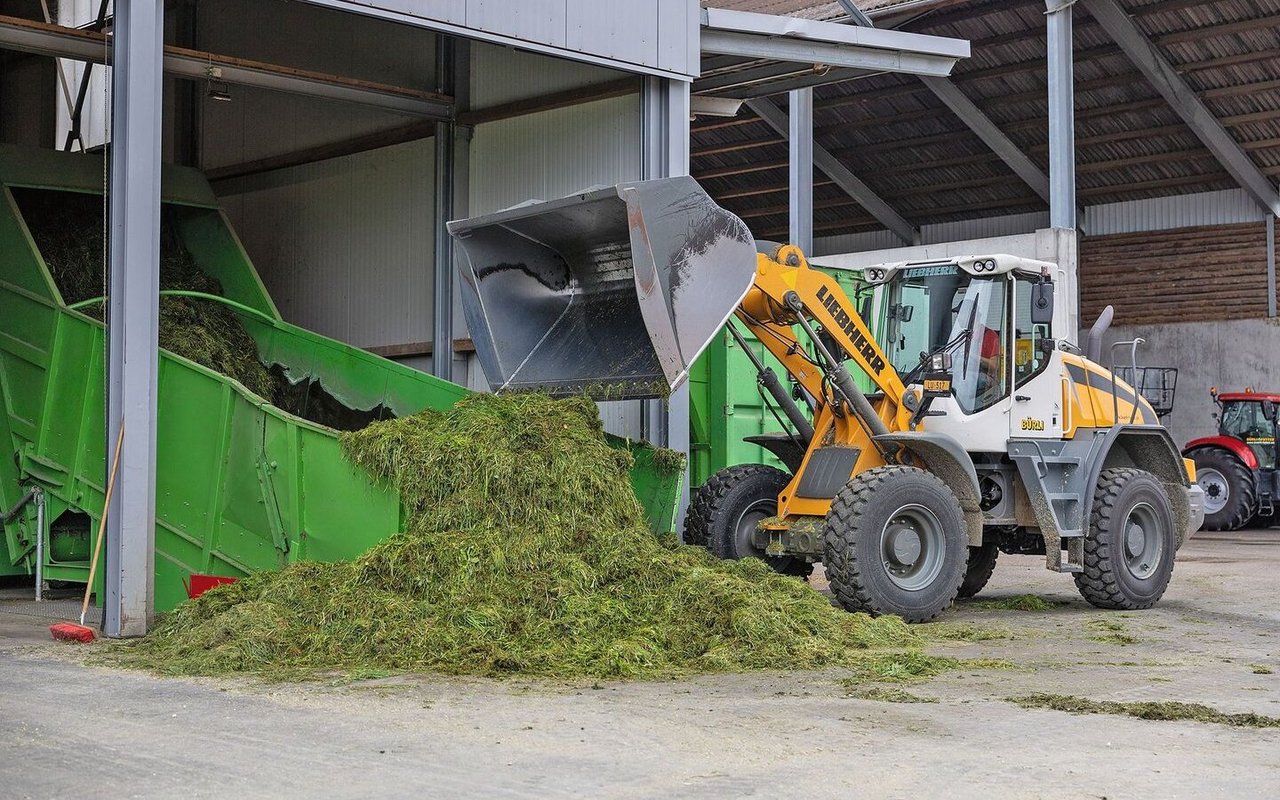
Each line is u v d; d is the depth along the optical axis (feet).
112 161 23.90
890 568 25.36
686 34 32.53
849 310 27.09
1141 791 13.12
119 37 23.89
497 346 28.53
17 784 13.25
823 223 86.63
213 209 36.94
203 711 16.92
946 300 28.43
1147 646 23.35
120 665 20.56
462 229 28.55
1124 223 76.64
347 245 40.42
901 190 80.38
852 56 36.04
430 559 21.67
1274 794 13.03
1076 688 18.97
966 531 26.08
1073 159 56.59
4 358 31.04
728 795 12.85
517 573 21.74
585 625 20.95
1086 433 29.43
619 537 22.91
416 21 27.32
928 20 65.87
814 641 21.48
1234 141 68.59
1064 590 33.14
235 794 12.86
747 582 22.91
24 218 33.65
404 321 38.55
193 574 25.59
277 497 24.66
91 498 28.58
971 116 71.05
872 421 26.50
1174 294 74.74
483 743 15.11
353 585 21.63
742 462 35.86
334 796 12.80
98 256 34.09
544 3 29.55
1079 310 77.92
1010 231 80.23
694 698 17.95
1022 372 28.25
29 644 22.82
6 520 30.58
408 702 17.51
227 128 44.29
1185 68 65.05
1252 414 59.62
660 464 27.48
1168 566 29.63
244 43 42.83
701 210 24.89
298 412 33.09
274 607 21.63
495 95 36.06
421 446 23.07
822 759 14.40
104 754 14.56
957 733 15.78
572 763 14.17
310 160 41.52
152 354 23.98
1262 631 25.46
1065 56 56.24
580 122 33.91
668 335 24.53
